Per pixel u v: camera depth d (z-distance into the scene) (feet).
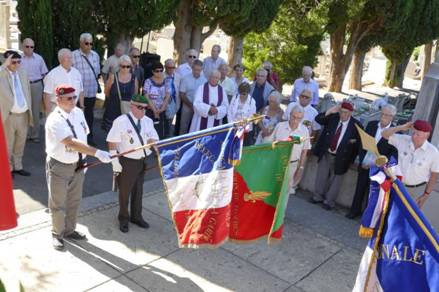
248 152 15.01
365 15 60.18
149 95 26.48
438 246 10.56
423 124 18.76
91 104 28.32
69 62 23.94
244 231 15.71
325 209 24.23
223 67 29.37
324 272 18.75
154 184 24.64
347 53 64.80
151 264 17.67
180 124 29.40
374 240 11.57
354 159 23.36
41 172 24.02
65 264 16.85
